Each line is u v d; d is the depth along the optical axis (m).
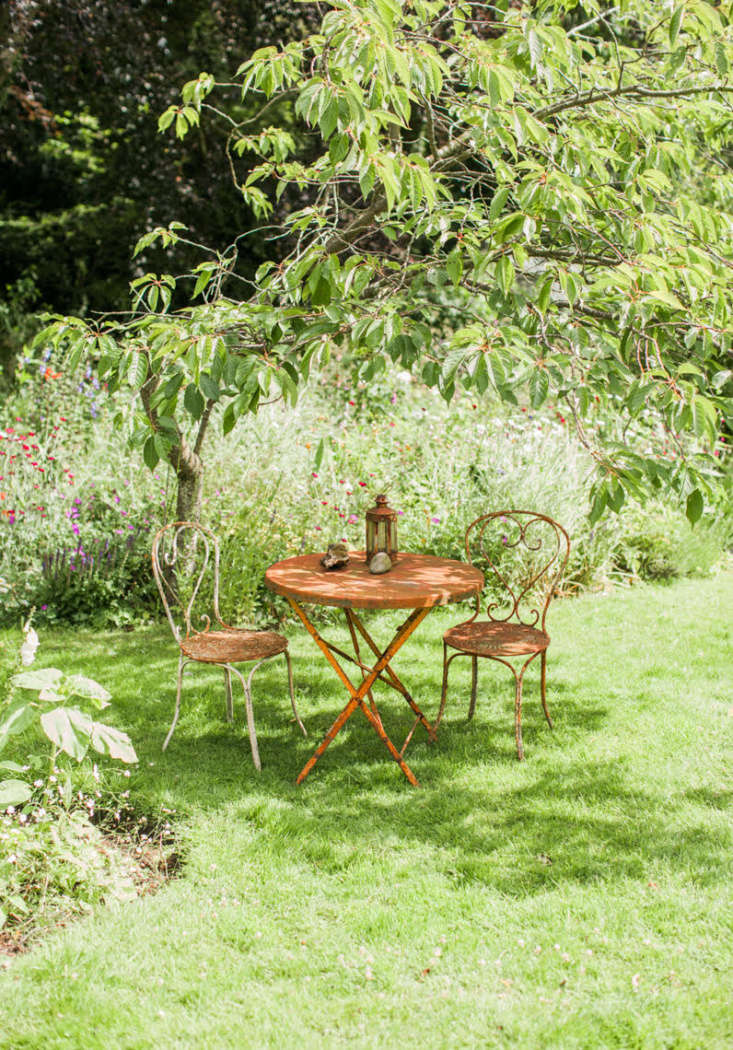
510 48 3.60
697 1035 2.29
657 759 3.85
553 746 3.99
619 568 6.85
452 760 3.86
